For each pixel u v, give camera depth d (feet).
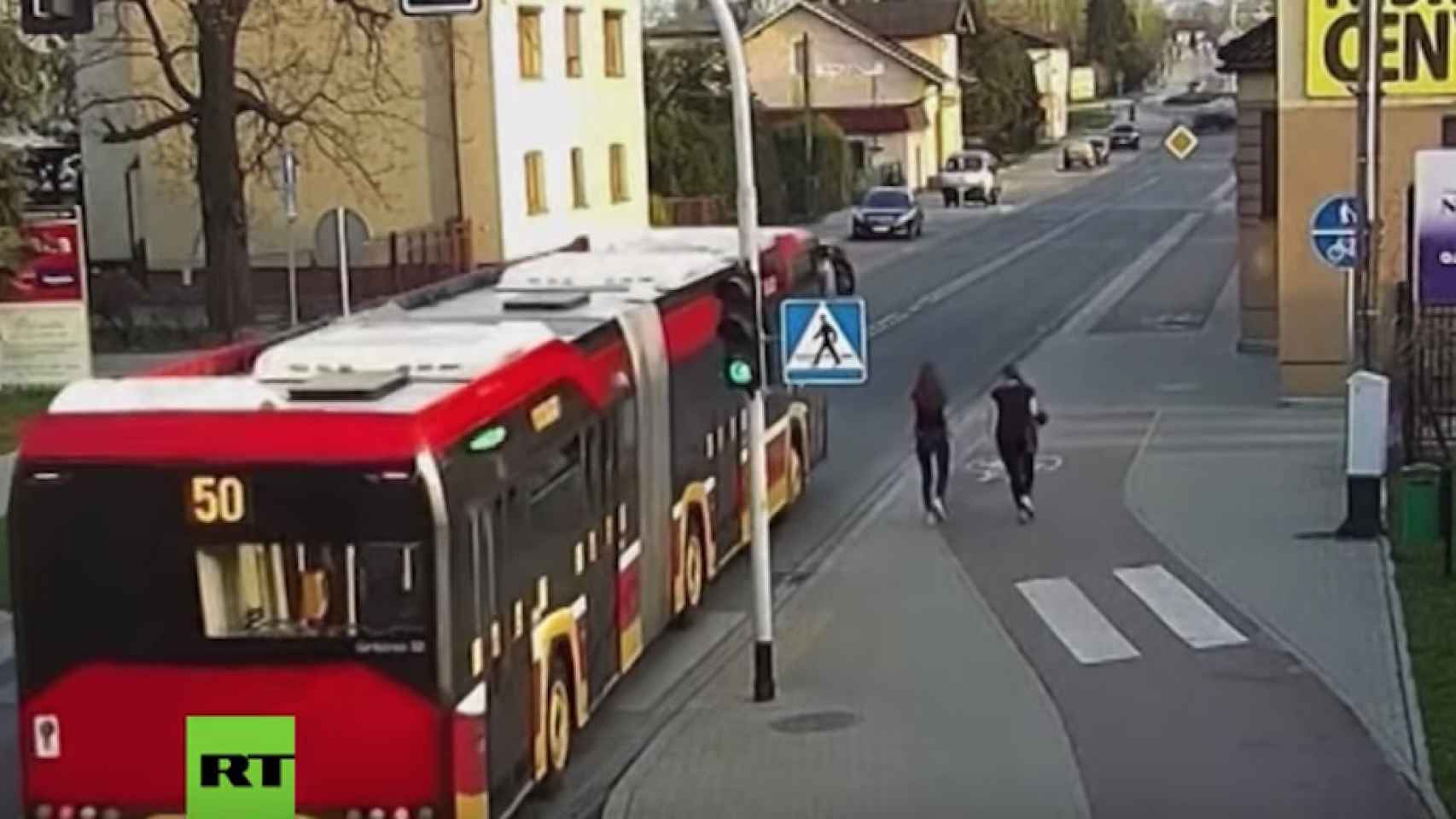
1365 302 69.97
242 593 37.32
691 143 223.71
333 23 165.78
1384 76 91.45
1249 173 116.37
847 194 267.18
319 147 157.07
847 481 84.17
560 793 45.96
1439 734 46.24
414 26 166.81
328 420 37.27
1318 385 95.66
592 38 187.01
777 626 60.18
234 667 37.27
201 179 139.95
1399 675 51.85
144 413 37.58
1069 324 137.49
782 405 74.95
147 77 170.60
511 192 170.30
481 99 167.73
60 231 113.50
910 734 48.42
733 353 50.93
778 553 70.74
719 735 48.96
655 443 56.95
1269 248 116.67
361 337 45.27
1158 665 53.83
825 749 47.39
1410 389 76.64
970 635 57.88
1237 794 42.88
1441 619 55.98
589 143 186.50
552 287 62.34
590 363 50.31
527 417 43.55
